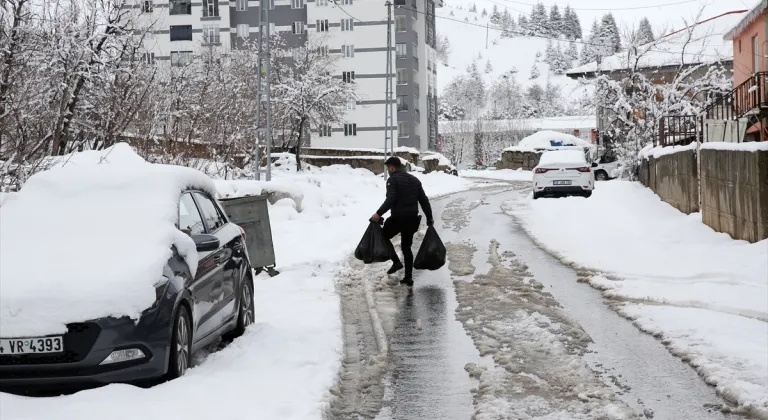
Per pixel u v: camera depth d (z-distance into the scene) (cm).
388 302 1143
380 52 8862
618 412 623
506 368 772
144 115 2236
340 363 792
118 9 2162
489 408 644
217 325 827
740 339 848
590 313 1033
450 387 724
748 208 1470
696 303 1059
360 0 8856
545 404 656
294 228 2041
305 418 613
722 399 667
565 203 2628
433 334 936
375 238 1323
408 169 5669
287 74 6031
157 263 709
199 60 5256
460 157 13475
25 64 1437
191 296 746
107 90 2056
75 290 671
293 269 1404
